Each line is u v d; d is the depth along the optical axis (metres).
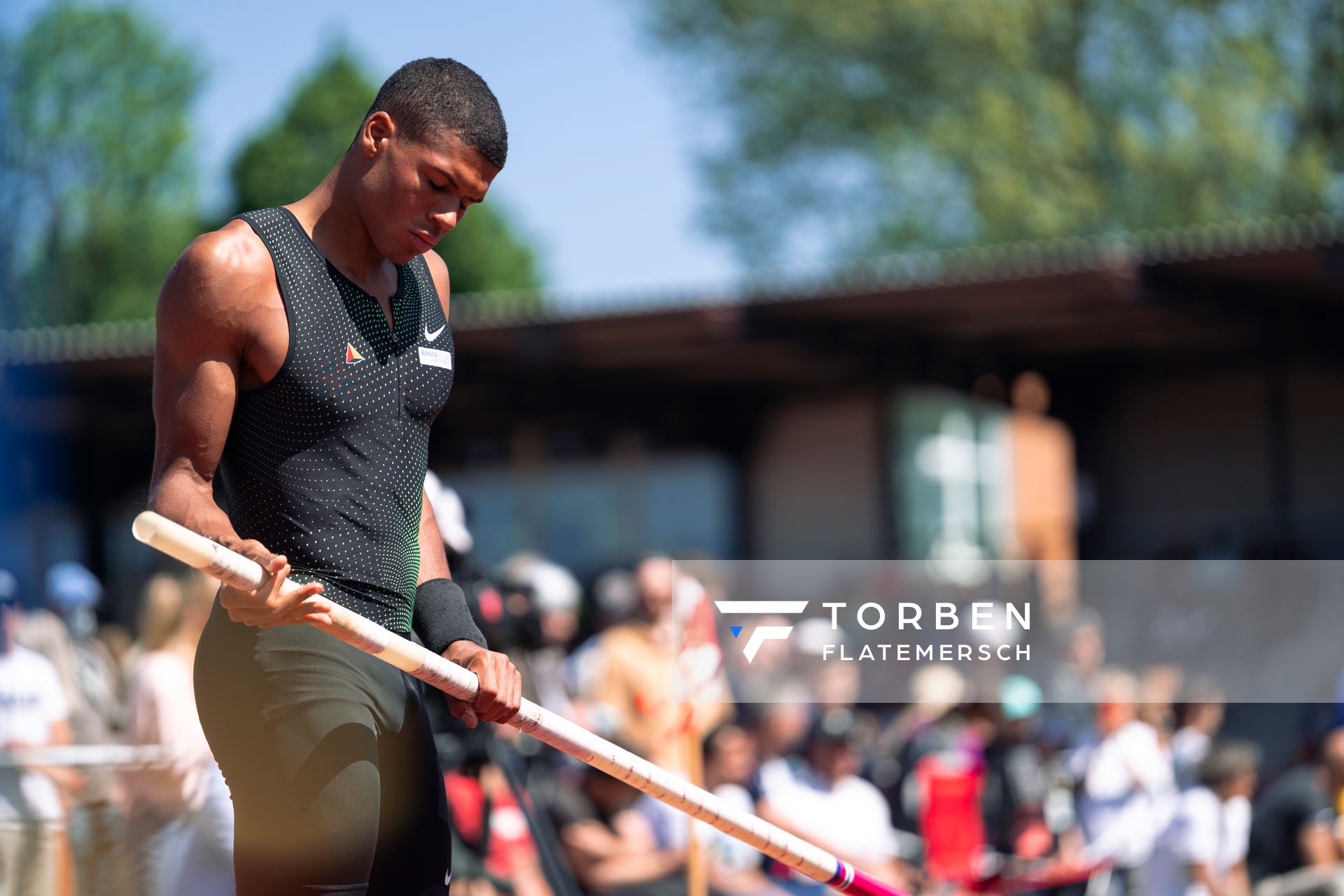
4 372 13.61
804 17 24.94
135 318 34.28
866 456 14.38
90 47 34.84
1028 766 7.34
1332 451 13.52
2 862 4.37
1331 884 6.54
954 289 10.96
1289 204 21.89
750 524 14.72
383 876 2.48
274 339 2.33
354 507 2.40
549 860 5.54
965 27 23.47
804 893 6.20
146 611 5.36
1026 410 14.38
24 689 5.70
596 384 14.30
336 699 2.33
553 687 6.81
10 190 34.47
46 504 15.97
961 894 6.80
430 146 2.40
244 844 2.34
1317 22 22.23
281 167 33.69
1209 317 11.81
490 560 15.57
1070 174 22.80
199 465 2.29
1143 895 6.82
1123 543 14.16
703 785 6.57
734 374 13.91
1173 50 22.77
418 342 2.53
